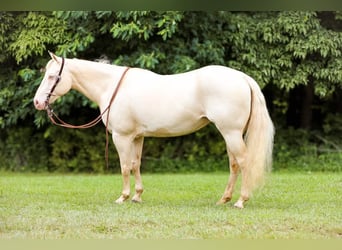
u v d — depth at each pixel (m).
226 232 6.31
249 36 12.92
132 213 7.14
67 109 13.05
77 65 7.99
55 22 12.51
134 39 12.49
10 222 6.78
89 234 6.30
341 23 13.44
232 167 7.69
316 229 6.45
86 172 14.20
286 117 15.35
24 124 14.42
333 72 12.78
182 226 6.55
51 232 6.39
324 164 13.52
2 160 14.43
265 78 12.87
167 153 14.09
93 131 14.18
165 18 11.68
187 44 12.80
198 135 13.95
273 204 7.93
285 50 12.90
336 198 8.46
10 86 13.22
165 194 9.05
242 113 7.15
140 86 7.66
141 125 7.69
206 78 7.26
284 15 12.78
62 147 14.08
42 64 12.89
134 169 8.02
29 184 10.48
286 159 13.93
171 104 7.45
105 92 7.93
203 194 9.06
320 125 15.18
